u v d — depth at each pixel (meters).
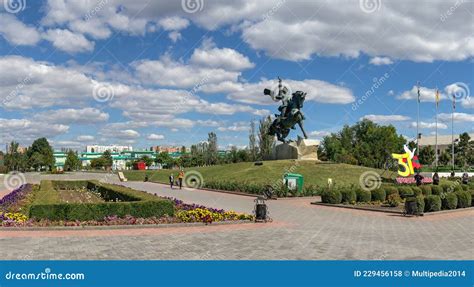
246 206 27.80
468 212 24.64
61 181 46.66
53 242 14.21
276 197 33.94
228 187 42.69
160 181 63.94
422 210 23.14
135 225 17.48
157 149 185.62
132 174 77.25
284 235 15.86
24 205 24.42
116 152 183.75
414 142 114.94
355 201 28.48
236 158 98.06
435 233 16.53
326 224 19.09
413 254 12.66
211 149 105.75
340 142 112.69
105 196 33.00
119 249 13.10
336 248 13.41
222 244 13.99
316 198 34.09
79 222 17.73
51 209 18.14
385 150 97.62
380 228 17.89
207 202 30.67
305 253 12.69
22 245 13.66
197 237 15.35
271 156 59.91
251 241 14.57
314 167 50.47
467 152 119.12
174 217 19.22
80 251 12.80
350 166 52.78
